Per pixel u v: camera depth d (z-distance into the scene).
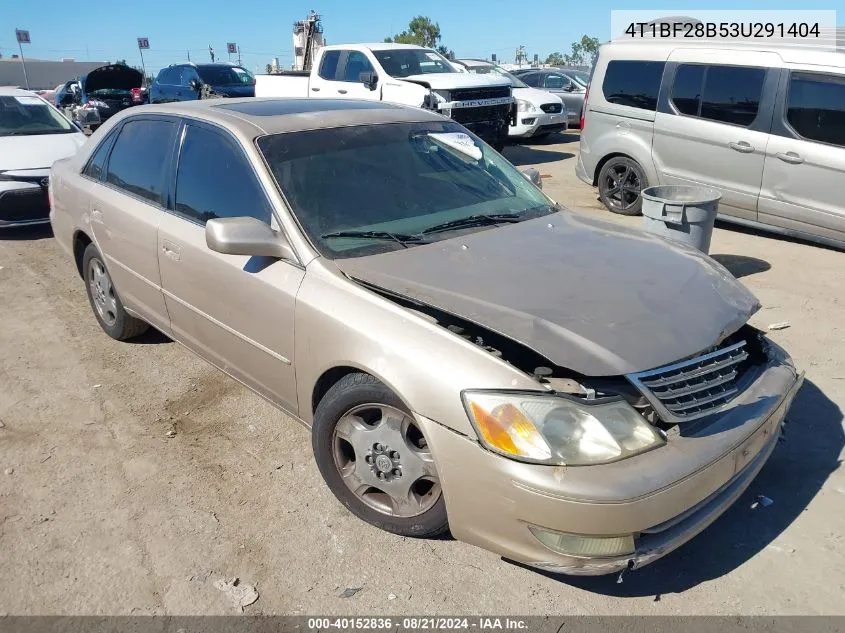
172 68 18.20
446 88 11.44
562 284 2.93
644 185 8.37
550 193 10.17
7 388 4.42
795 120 6.87
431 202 3.65
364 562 2.90
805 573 2.81
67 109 19.92
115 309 4.89
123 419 4.04
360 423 3.00
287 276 3.20
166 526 3.12
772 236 7.71
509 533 2.51
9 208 7.73
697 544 2.99
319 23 19.59
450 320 2.90
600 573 2.42
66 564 2.89
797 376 3.11
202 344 3.91
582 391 2.49
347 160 3.65
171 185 4.03
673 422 2.48
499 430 2.45
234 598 2.71
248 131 3.62
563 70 18.58
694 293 2.95
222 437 3.85
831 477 3.40
